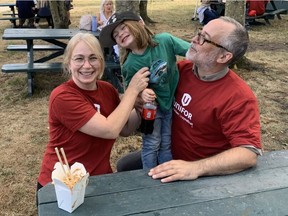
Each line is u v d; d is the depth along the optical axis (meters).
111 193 1.50
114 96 2.09
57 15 8.34
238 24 1.83
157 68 1.88
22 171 3.38
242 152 1.66
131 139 3.92
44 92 5.34
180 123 2.04
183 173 1.61
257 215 1.37
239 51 1.82
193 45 1.87
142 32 1.93
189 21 11.62
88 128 1.79
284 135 4.05
